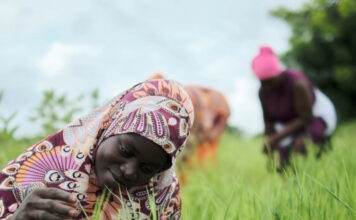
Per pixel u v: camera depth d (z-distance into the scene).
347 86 22.03
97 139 2.61
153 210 2.51
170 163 2.57
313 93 5.95
